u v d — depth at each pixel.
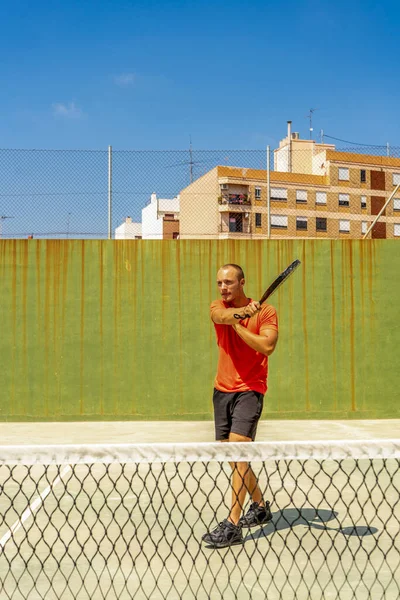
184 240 10.84
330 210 62.09
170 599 3.32
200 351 10.79
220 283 4.39
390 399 10.87
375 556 3.90
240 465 4.23
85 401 10.75
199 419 10.73
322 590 3.41
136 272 10.84
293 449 3.59
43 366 10.77
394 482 5.88
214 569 3.73
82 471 6.43
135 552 4.03
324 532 4.38
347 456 3.60
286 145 63.16
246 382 4.36
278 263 10.86
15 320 10.79
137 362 10.78
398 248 10.94
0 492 5.27
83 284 10.83
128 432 9.45
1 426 10.21
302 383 10.81
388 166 65.00
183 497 5.38
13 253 10.81
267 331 4.27
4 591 3.44
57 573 3.69
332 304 10.87
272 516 4.73
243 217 53.44
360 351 10.87
